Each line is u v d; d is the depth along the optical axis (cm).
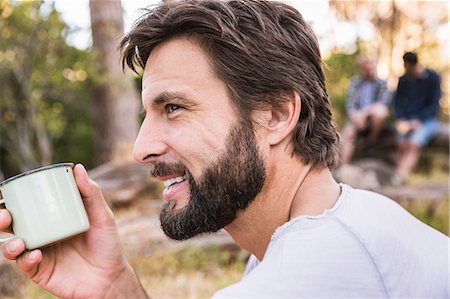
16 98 1183
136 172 666
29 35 1070
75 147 1448
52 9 1069
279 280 112
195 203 130
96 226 162
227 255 456
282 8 137
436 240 135
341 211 125
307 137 135
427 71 690
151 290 404
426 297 121
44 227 141
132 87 1070
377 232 122
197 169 130
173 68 130
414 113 695
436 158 769
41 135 1205
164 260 447
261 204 134
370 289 115
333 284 113
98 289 160
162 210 136
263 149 131
